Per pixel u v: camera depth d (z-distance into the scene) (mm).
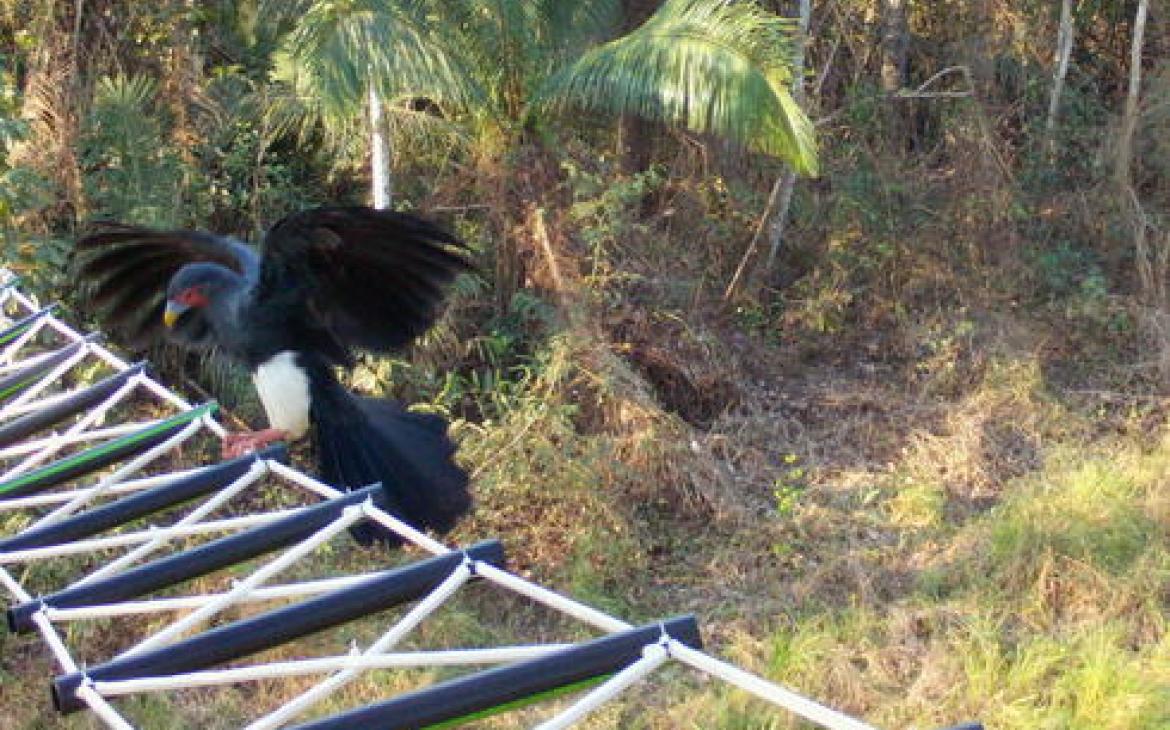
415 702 3850
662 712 9328
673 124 13523
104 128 12641
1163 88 15695
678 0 12031
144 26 13445
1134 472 11508
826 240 15172
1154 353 14000
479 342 12531
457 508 5270
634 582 11016
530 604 10734
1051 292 14820
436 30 12016
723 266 14906
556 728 3766
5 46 13555
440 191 13039
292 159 13828
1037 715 8914
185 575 5023
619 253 13352
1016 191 15273
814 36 15867
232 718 9500
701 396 13305
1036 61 16828
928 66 16703
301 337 5309
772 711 9117
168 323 5301
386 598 4504
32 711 9516
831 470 12523
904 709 9062
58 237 12438
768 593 10797
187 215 12766
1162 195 15938
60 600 4965
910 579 10758
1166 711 8812
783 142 11578
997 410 13016
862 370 14180
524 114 12586
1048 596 10172
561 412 11594
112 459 6320
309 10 11969
